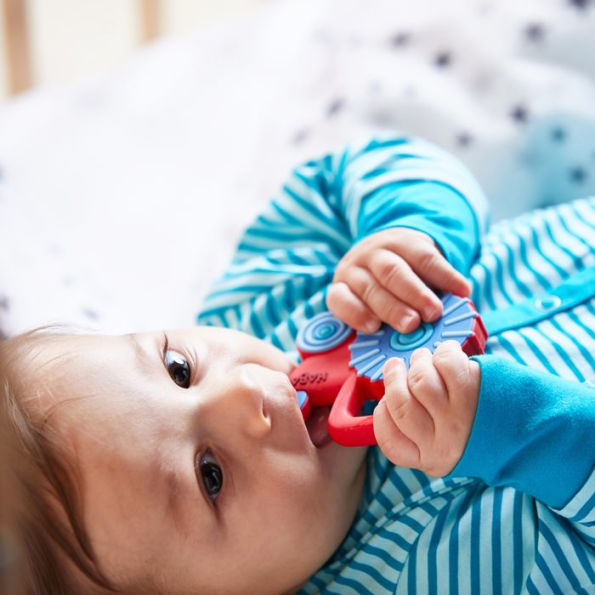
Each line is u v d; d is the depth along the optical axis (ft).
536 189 4.40
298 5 5.67
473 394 2.69
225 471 2.95
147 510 2.89
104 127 5.38
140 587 2.97
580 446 2.65
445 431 2.70
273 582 3.08
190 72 5.56
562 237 3.69
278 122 5.12
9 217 4.92
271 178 4.91
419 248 3.22
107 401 2.99
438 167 3.77
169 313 4.57
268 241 4.17
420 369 2.77
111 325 4.38
